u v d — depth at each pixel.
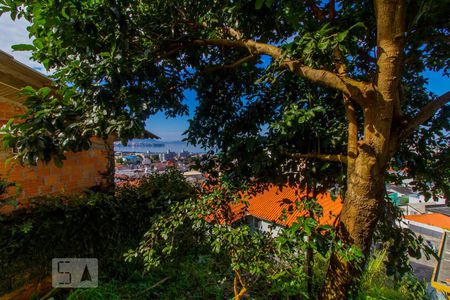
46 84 3.13
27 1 1.73
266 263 1.96
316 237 1.79
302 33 1.72
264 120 2.79
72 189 4.18
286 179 2.46
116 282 3.27
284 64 1.85
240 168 2.35
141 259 3.50
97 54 1.84
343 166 2.32
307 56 1.54
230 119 2.94
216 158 2.66
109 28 1.82
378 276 3.10
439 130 2.41
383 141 1.68
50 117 1.73
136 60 1.94
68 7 1.55
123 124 1.66
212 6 2.32
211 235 2.35
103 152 4.89
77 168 4.30
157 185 4.04
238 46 2.48
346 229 1.90
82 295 2.78
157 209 3.89
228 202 2.38
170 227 2.29
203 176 2.89
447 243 3.05
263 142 2.21
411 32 1.84
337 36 1.38
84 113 1.83
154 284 3.27
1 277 2.67
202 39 2.49
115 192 3.99
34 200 3.09
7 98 3.17
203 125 2.93
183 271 3.40
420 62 2.43
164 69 2.39
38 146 1.64
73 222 3.15
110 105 1.74
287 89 2.61
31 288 2.91
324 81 1.71
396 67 1.56
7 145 1.69
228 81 2.92
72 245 3.18
